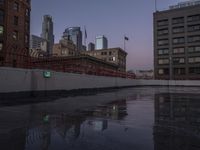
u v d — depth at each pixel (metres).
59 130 6.54
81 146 5.06
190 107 12.30
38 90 18.45
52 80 20.33
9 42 47.47
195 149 4.90
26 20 54.50
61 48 102.94
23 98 16.44
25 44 53.53
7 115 9.04
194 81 62.78
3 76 15.31
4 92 15.33
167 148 4.95
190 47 90.19
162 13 95.75
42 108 11.30
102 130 6.59
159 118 8.66
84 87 26.67
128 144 5.22
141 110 10.98
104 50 119.31
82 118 8.55
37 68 19.92
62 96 19.25
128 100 16.56
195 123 7.71
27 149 4.84
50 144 5.20
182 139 5.66
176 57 92.38
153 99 17.61
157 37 96.50
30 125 7.16
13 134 6.03
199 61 88.12
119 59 118.00
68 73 23.14
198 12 89.00
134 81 53.31
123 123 7.64
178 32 92.56
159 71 95.38
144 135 6.03
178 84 63.72
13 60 17.75
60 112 10.04
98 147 5.00
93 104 13.50
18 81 16.55
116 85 39.03
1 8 46.50
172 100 16.77
